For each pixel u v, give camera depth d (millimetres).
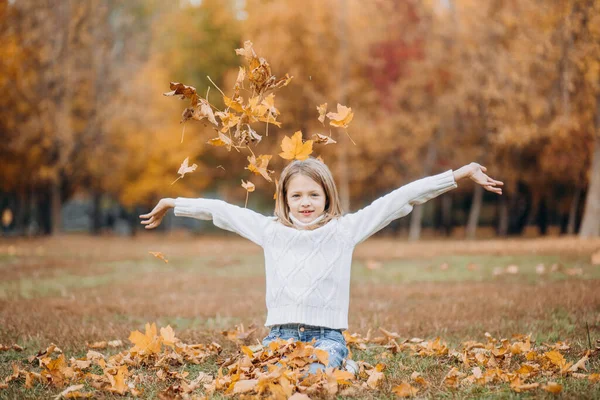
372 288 6887
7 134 19172
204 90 24953
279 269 3229
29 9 18531
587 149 16047
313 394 2742
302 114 21047
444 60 19375
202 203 3443
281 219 3338
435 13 19828
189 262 10758
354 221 3301
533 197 24062
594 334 4121
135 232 26766
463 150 20312
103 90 21422
